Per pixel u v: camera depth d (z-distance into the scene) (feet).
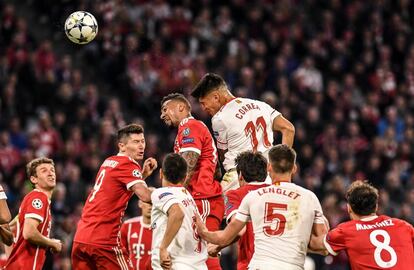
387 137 262.47
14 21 254.06
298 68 286.46
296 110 260.42
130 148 118.01
